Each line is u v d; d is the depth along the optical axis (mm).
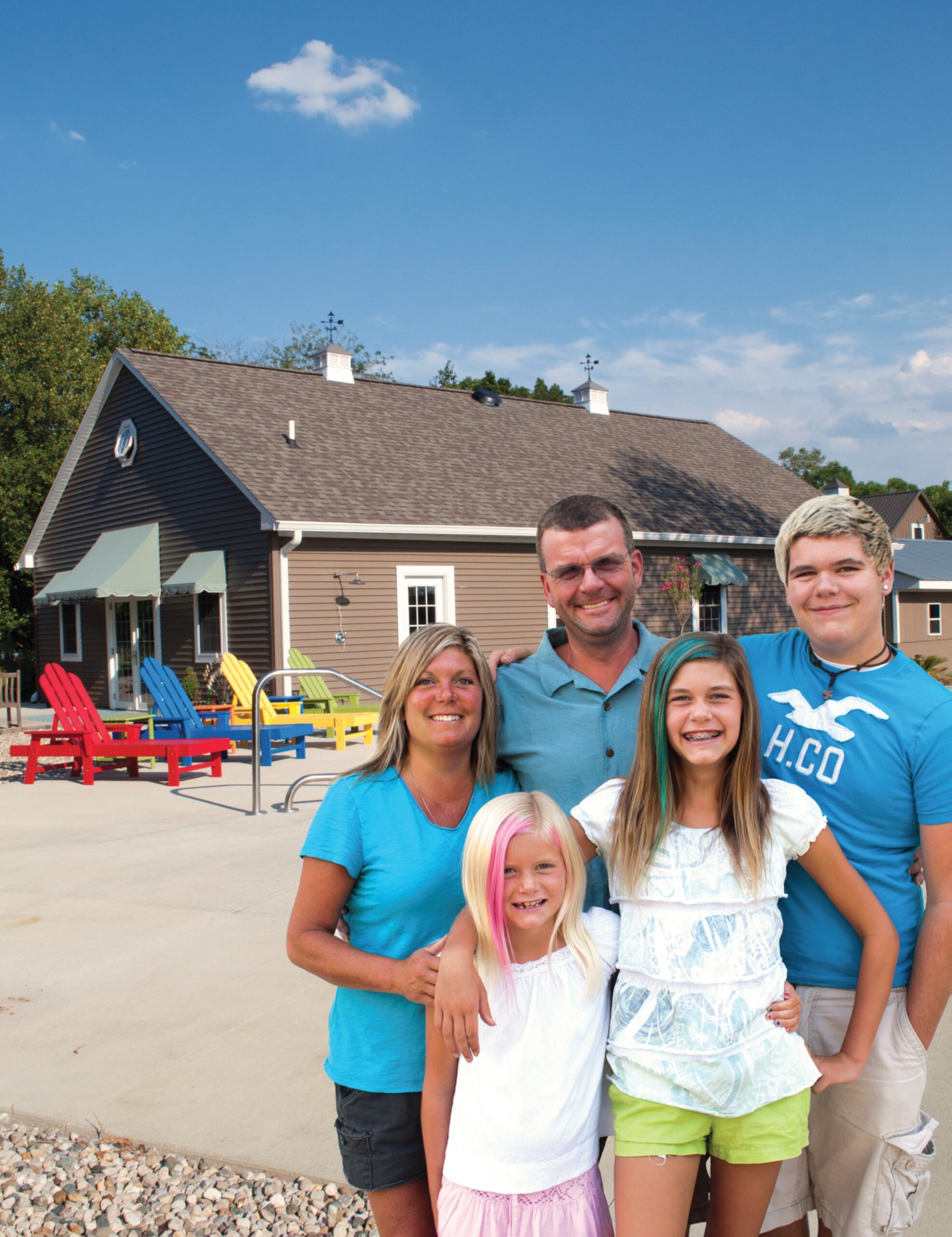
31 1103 3496
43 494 26609
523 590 18750
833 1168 2248
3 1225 2838
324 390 20312
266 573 16016
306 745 13641
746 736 2061
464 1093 1994
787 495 25172
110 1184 3031
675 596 20406
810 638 2275
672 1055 1975
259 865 6785
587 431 24125
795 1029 2070
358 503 16672
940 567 30625
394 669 2230
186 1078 3654
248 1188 2992
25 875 6688
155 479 18766
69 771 11562
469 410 22453
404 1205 2164
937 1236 2594
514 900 1994
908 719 2119
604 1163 3160
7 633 25750
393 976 2002
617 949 2127
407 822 2199
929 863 2123
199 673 17594
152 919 5602
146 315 35031
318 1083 3594
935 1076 3477
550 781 2479
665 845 2109
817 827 2076
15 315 27594
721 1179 2066
